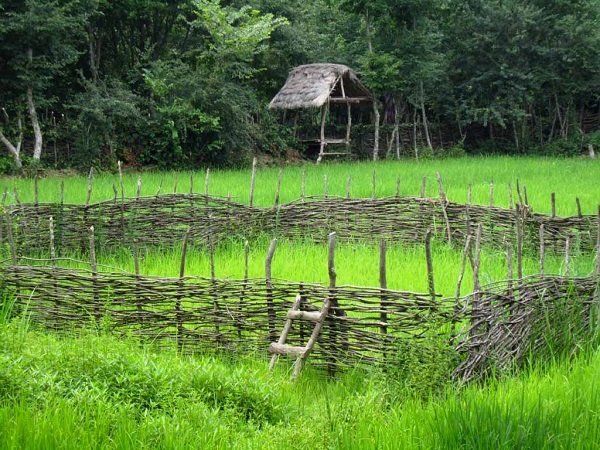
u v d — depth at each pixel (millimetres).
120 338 8047
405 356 6695
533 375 6660
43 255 12828
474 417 5480
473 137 40969
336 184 21359
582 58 36531
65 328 8469
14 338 6992
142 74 29375
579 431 5480
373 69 34875
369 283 10164
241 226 13734
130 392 6094
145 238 13414
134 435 5461
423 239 13539
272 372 7352
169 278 8094
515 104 37344
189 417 5793
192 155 30781
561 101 39719
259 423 6051
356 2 35281
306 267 11234
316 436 5461
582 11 38062
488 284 7219
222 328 7996
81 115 26906
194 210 13773
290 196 18828
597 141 36938
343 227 13898
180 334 8055
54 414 5645
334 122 38156
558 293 7699
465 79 38875
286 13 35312
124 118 29141
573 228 12094
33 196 18047
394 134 36969
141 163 29719
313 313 7453
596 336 7711
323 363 7523
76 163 27766
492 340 6910
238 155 31422
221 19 29859
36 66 25281
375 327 7434
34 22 24312
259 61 34438
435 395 6336
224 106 30141
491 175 24406
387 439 5406
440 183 13422
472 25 37312
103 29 30016
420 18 35625
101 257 12953
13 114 27875
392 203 13773
